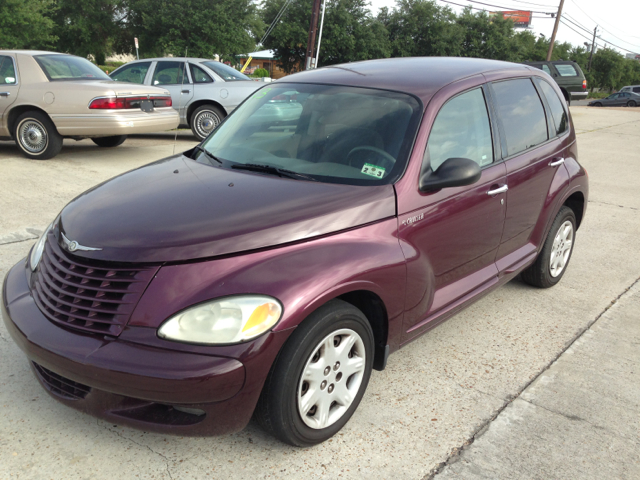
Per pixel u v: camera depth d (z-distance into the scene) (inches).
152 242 90.3
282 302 86.4
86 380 85.4
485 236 135.0
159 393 82.2
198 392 82.4
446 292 126.3
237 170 118.7
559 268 179.9
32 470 91.3
